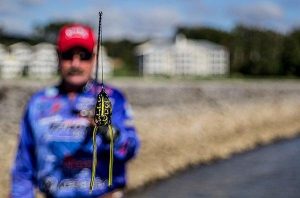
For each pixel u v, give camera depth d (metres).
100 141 2.54
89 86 2.69
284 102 52.47
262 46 112.06
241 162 21.44
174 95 50.00
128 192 14.84
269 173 18.78
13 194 2.74
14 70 99.25
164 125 27.83
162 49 112.44
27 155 2.74
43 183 2.66
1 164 13.87
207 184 16.52
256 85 68.69
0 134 18.59
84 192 2.61
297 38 108.94
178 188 15.76
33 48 107.62
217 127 31.33
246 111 41.72
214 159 21.97
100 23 2.29
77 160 2.62
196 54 114.81
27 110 2.72
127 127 2.69
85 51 2.64
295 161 21.78
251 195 15.12
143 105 38.75
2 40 139.50
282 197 14.89
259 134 31.08
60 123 2.63
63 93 2.70
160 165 18.45
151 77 92.25
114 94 2.71
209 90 56.28
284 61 104.12
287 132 33.25
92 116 2.64
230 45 120.56
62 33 2.66
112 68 104.75
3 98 36.25
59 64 2.70
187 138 25.77
